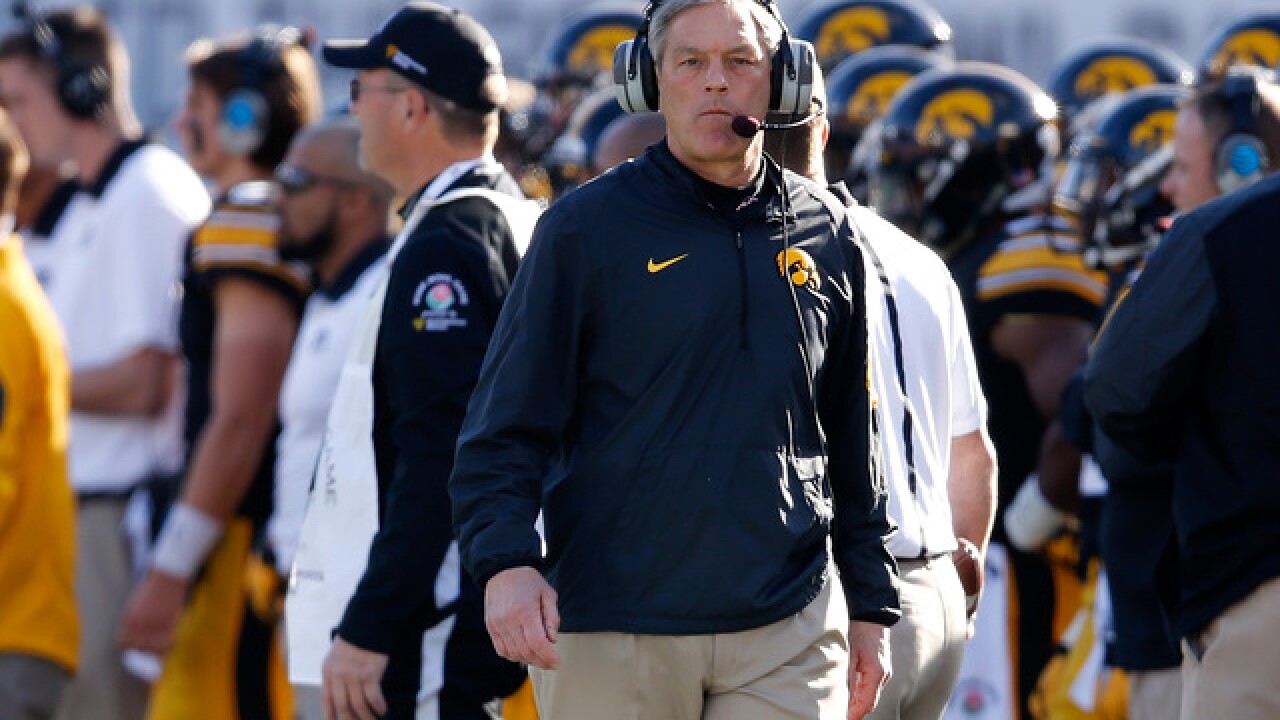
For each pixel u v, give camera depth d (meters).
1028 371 19.31
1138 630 16.44
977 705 19.59
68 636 19.86
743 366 11.57
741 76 11.65
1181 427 14.52
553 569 11.82
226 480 20.80
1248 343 13.97
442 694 14.82
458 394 14.66
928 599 13.82
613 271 11.60
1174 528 14.90
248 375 20.78
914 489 13.74
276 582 20.78
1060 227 19.64
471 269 14.84
